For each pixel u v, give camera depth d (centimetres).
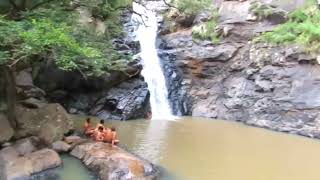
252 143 2108
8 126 1788
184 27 3238
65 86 2739
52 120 1945
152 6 3297
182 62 2981
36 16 1781
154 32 3203
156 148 1916
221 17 3081
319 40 2503
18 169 1495
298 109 2419
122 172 1478
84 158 1669
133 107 2633
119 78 2700
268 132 2395
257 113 2600
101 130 1894
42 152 1652
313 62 2486
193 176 1562
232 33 2966
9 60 1642
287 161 1800
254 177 1580
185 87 2939
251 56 2800
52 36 1484
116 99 2638
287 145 2088
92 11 2508
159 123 2530
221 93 2867
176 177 1541
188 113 2872
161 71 3031
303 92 2445
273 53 2672
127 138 2086
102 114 2647
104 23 2595
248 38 2920
